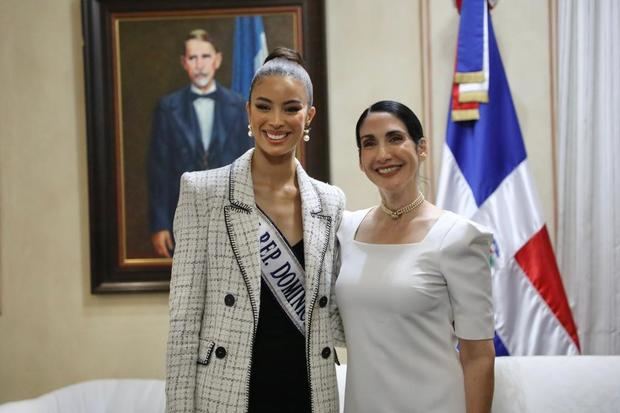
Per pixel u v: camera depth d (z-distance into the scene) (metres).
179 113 2.85
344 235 1.70
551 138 2.83
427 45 2.84
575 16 2.82
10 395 2.88
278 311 1.54
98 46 2.83
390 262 1.54
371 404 1.52
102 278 2.85
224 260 1.51
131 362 2.87
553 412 2.25
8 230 2.89
